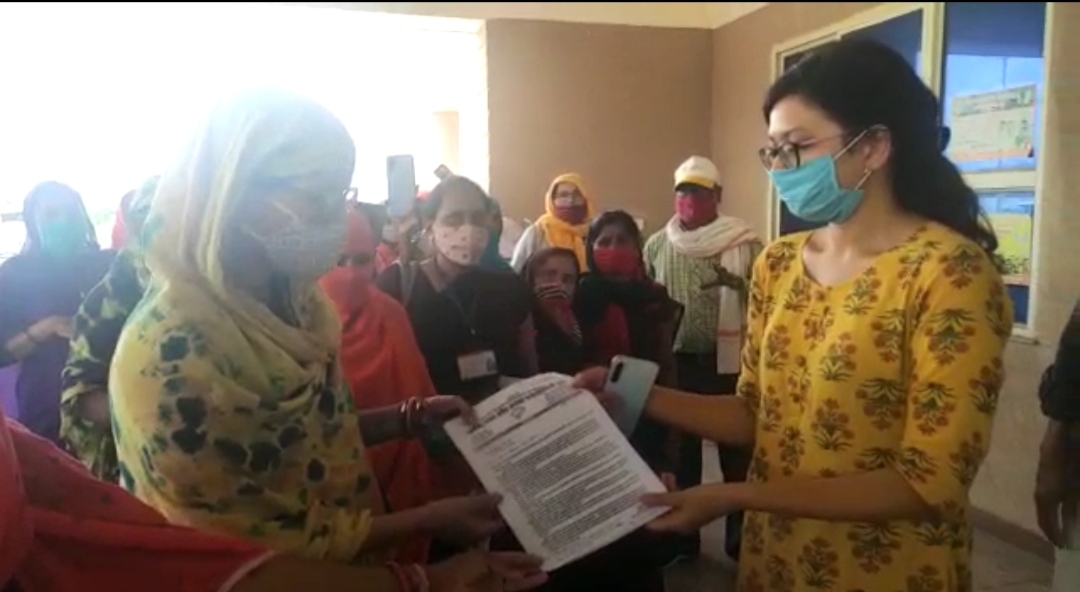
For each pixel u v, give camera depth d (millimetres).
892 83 886
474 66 1935
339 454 957
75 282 1235
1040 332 1604
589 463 986
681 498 921
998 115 1957
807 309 958
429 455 1215
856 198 908
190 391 803
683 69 1984
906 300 865
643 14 2266
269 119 848
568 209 1592
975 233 926
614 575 1201
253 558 805
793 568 979
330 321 983
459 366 1273
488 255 1352
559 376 1075
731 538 1468
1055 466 1200
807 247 1002
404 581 874
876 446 887
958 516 830
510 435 1025
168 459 805
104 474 977
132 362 819
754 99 1923
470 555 947
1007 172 1905
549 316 1351
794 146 909
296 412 891
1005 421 1547
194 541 794
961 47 2086
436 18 1907
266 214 859
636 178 1933
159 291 849
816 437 919
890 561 923
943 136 933
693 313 1435
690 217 1509
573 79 1877
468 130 1870
